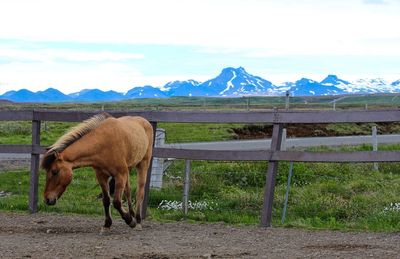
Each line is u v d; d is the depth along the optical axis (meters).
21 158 24.03
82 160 9.40
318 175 17.83
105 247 8.52
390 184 16.62
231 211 12.97
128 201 10.59
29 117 11.98
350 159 9.89
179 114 11.14
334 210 12.96
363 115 9.77
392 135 41.03
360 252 8.12
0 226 10.41
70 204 12.81
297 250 8.33
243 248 8.49
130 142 9.93
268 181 10.47
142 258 7.79
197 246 8.65
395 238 9.18
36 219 11.19
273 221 11.51
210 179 16.59
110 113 11.62
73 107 105.75
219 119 10.77
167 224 10.88
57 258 7.76
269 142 32.00
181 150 11.07
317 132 42.72
